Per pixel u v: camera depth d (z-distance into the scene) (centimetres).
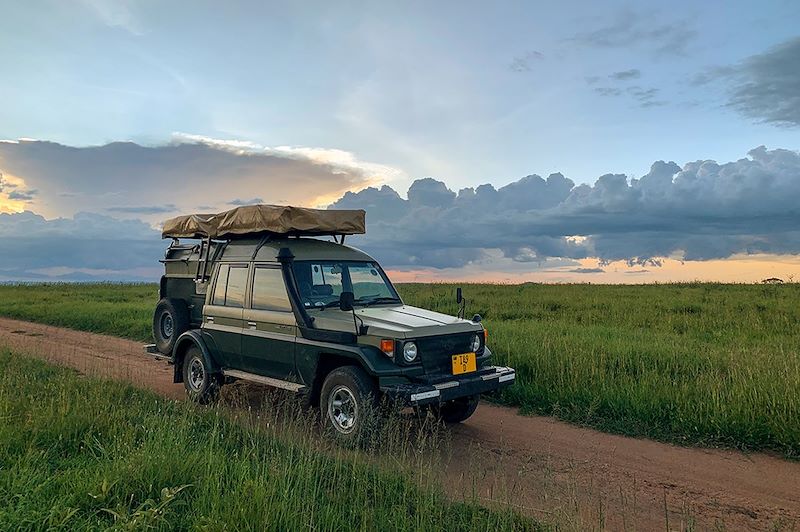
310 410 707
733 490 551
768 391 734
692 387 796
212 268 877
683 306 1773
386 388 601
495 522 431
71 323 1833
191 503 434
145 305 2189
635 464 617
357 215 813
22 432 570
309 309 711
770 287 2462
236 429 634
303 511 412
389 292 802
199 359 850
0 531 373
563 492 533
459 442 683
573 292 2469
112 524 397
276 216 749
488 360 713
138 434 593
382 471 515
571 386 841
